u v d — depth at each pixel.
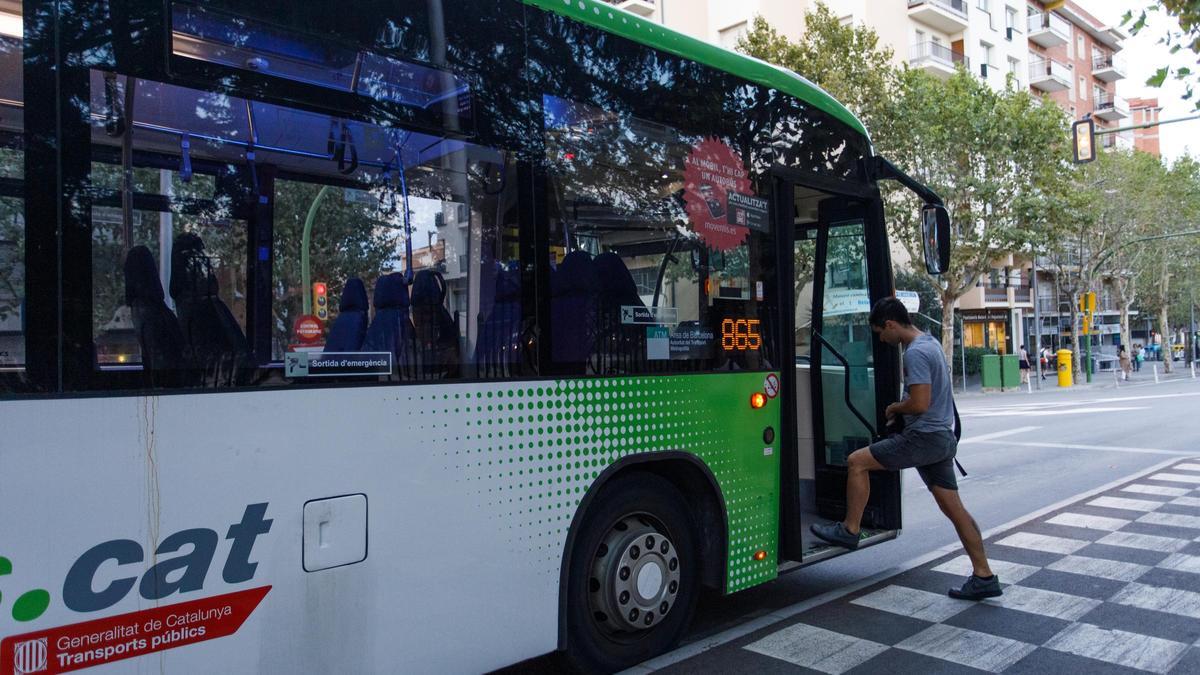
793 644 4.25
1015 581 5.34
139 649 2.34
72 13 2.36
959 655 4.09
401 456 2.92
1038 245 24.09
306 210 2.79
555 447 3.40
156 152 2.49
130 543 2.33
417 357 3.00
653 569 3.87
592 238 3.63
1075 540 6.40
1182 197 37.59
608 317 3.66
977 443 13.65
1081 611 4.73
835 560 6.20
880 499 5.39
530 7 3.48
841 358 5.51
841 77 20.91
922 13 34.97
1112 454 11.66
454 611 3.05
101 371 2.32
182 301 2.50
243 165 2.67
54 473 2.22
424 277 3.06
